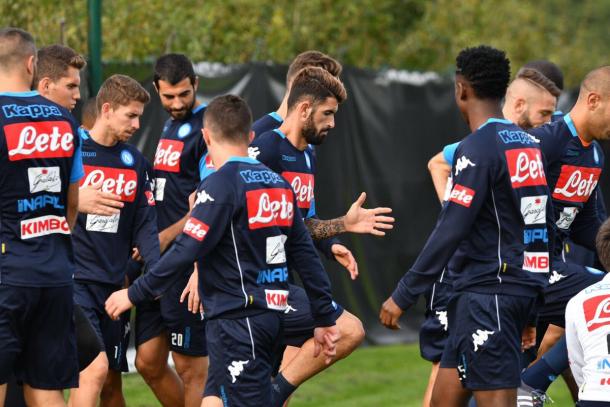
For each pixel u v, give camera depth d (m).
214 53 38.81
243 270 18.34
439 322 22.47
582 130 22.09
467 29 53.44
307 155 22.27
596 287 18.28
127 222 23.20
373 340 36.09
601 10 74.75
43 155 18.67
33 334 19.11
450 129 37.31
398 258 36.16
